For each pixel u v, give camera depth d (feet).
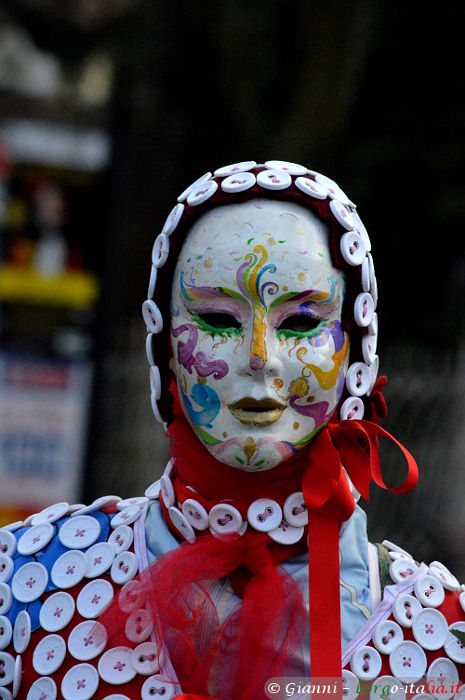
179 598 16.30
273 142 50.29
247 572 16.74
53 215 44.75
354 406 17.28
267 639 16.02
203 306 16.57
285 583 16.44
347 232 16.87
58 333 44.78
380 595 17.01
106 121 44.70
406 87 58.80
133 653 16.38
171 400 17.95
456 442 50.47
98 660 16.47
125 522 17.47
